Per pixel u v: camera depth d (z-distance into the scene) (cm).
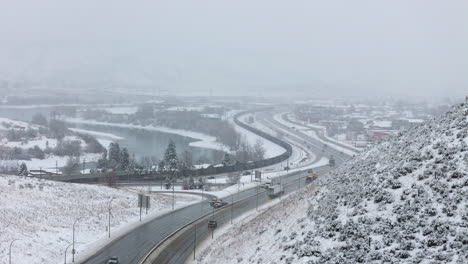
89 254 6581
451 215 3609
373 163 5512
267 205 10231
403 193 4191
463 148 4291
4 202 7619
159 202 10281
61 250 6550
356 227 4078
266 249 4975
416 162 4581
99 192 9856
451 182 3956
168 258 6619
